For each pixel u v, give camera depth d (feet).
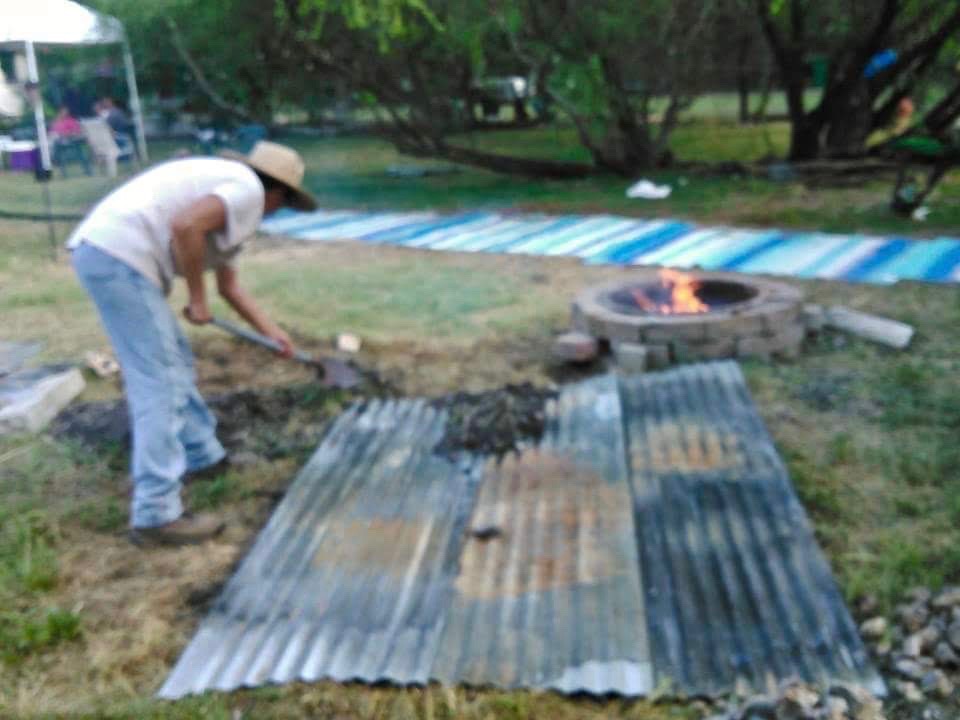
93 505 13.48
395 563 11.46
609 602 10.31
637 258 25.99
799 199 33.91
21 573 11.67
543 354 18.79
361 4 32.63
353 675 9.45
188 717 9.07
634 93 39.99
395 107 43.24
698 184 38.29
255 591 11.06
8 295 24.67
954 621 9.76
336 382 16.31
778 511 12.00
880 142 41.37
